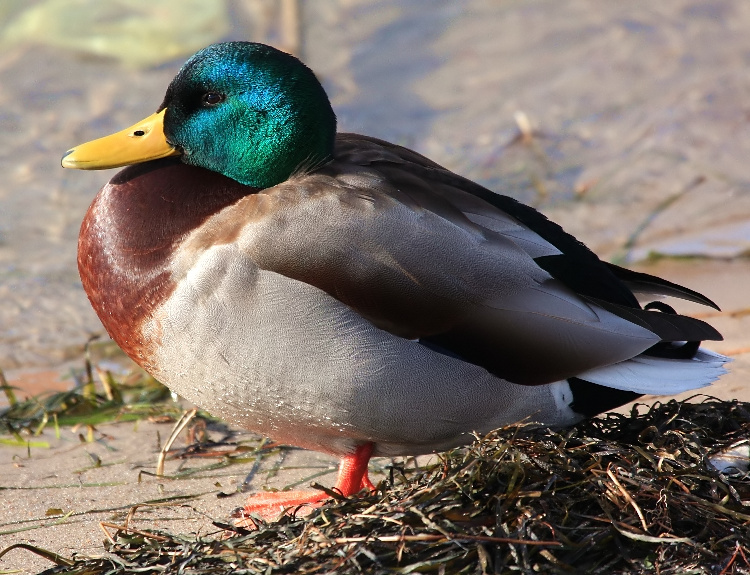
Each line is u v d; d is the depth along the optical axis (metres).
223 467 7.84
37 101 15.15
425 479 6.44
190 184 6.61
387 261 6.29
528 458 6.23
